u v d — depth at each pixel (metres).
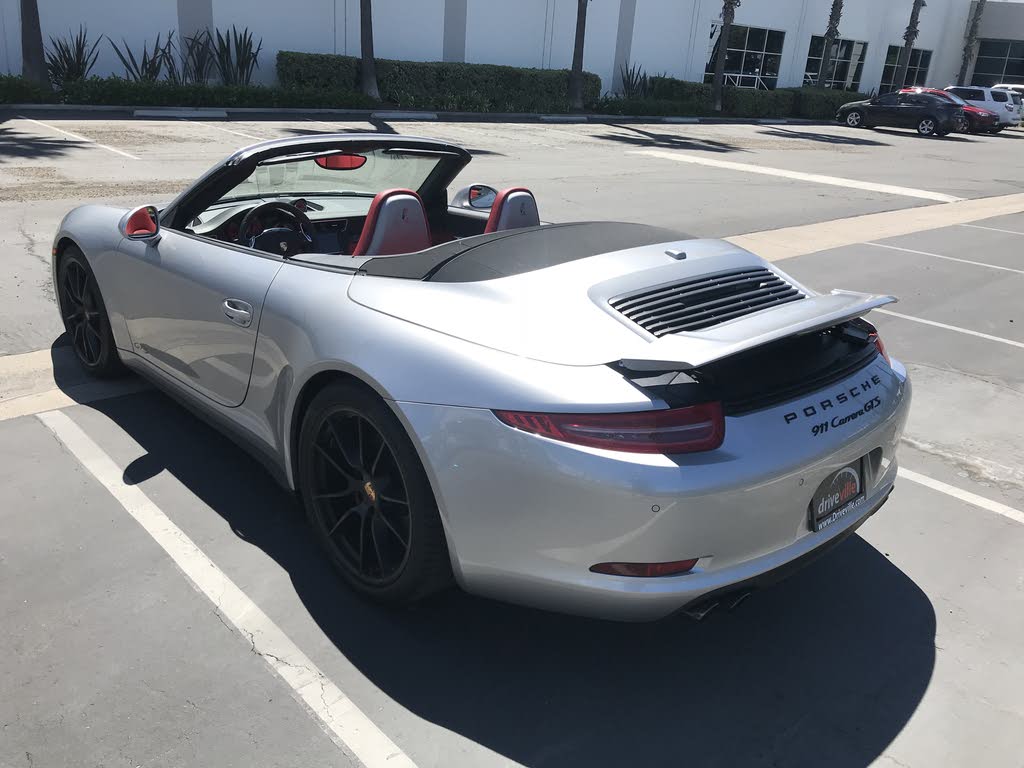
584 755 2.24
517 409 2.22
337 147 3.55
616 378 2.21
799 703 2.47
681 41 32.31
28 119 15.82
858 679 2.58
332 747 2.21
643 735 2.32
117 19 19.58
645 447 2.13
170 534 3.10
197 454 3.69
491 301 2.51
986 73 47.47
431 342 2.44
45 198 8.78
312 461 2.81
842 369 2.57
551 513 2.19
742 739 2.32
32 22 17.47
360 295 2.71
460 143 16.77
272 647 2.56
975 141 28.25
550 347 2.31
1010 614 2.95
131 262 3.72
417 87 23.70
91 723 2.23
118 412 4.05
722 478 2.14
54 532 3.05
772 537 2.32
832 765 2.25
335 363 2.59
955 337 6.21
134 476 3.48
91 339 4.29
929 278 7.97
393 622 2.71
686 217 10.22
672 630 2.77
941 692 2.54
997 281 8.00
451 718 2.34
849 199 12.78
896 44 42.59
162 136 14.70
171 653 2.50
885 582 3.10
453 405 2.31
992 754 2.31
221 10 21.02
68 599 2.71
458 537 2.36
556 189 11.73
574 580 2.23
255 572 2.91
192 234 3.53
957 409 4.84
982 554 3.33
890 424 2.63
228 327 3.14
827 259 8.48
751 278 2.84
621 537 2.15
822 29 37.78
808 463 2.29
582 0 25.94
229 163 3.43
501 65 26.17
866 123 30.67
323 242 4.11
